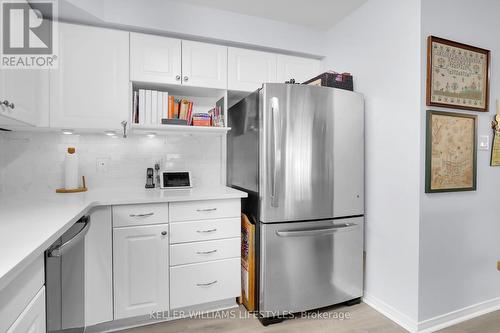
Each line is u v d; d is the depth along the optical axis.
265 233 1.81
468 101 1.84
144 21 2.00
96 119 1.89
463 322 1.84
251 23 2.31
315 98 1.88
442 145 1.76
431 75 1.70
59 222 1.08
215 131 2.22
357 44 2.18
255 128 1.92
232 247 1.96
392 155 1.88
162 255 1.78
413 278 1.74
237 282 1.97
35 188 2.03
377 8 2.00
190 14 2.13
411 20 1.74
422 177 1.71
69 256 1.32
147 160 2.32
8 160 1.97
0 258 0.69
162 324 1.82
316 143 1.89
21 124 1.66
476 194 1.92
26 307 0.81
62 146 2.10
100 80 1.90
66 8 1.74
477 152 1.91
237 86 2.26
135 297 1.73
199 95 2.43
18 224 1.05
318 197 1.90
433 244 1.76
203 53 2.16
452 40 1.79
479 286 1.95
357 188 2.02
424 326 1.74
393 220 1.88
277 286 1.84
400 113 1.82
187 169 2.44
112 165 2.23
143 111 2.04
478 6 1.89
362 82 2.13
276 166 1.81
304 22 2.43
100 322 1.66
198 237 1.87
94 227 1.64
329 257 1.96
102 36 1.90
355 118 2.01
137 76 1.98
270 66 2.38
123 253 1.70
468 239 1.89
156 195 1.86
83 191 2.05
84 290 1.55
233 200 1.96
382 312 1.95
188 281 1.85
